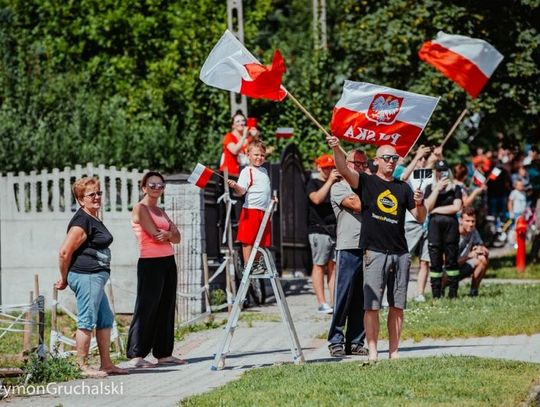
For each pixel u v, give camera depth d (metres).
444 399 21.55
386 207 26.58
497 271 51.12
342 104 28.62
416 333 31.44
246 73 27.75
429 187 38.00
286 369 25.62
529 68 50.22
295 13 88.50
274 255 45.22
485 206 63.41
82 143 52.00
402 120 28.59
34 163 49.22
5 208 42.53
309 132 56.00
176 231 28.48
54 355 27.80
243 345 31.47
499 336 31.34
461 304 36.69
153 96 58.34
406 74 53.50
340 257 28.75
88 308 26.77
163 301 28.34
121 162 51.59
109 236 27.09
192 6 67.25
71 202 42.28
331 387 22.88
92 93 57.38
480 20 50.69
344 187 28.73
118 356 30.34
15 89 56.06
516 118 53.62
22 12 71.69
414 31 52.03
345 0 55.69
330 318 36.50
